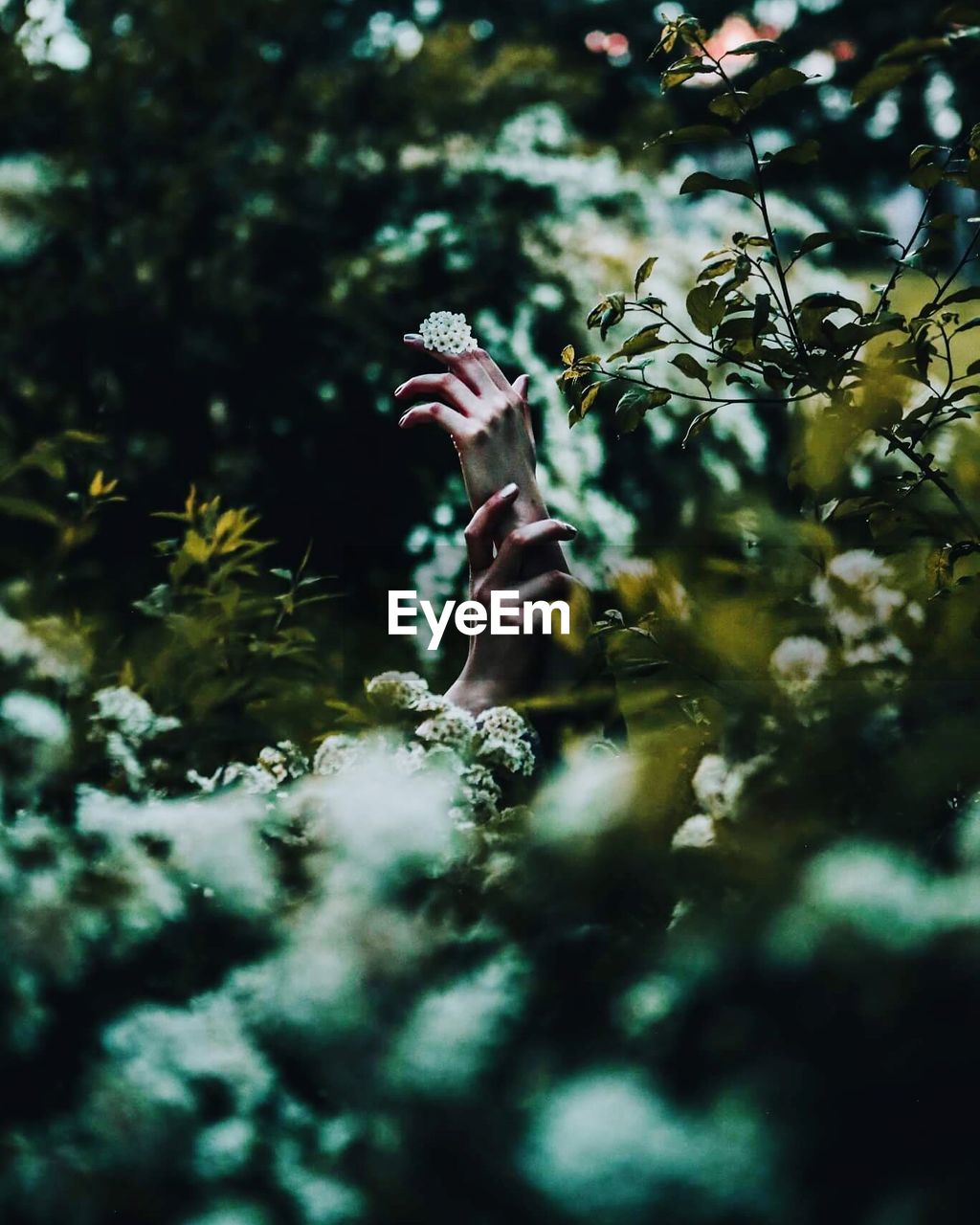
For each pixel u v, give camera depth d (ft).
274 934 3.51
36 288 13.17
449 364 5.93
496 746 4.55
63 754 3.88
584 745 4.56
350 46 17.29
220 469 12.75
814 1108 2.63
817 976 2.61
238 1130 3.05
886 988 2.54
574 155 15.78
